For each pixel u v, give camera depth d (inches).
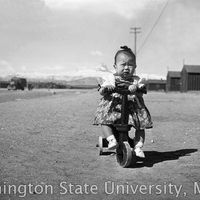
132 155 195.9
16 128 324.8
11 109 574.2
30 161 195.8
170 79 3720.5
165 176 170.9
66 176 168.6
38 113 497.4
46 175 169.2
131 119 194.4
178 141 271.0
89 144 251.6
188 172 178.2
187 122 406.9
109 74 198.5
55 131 312.0
